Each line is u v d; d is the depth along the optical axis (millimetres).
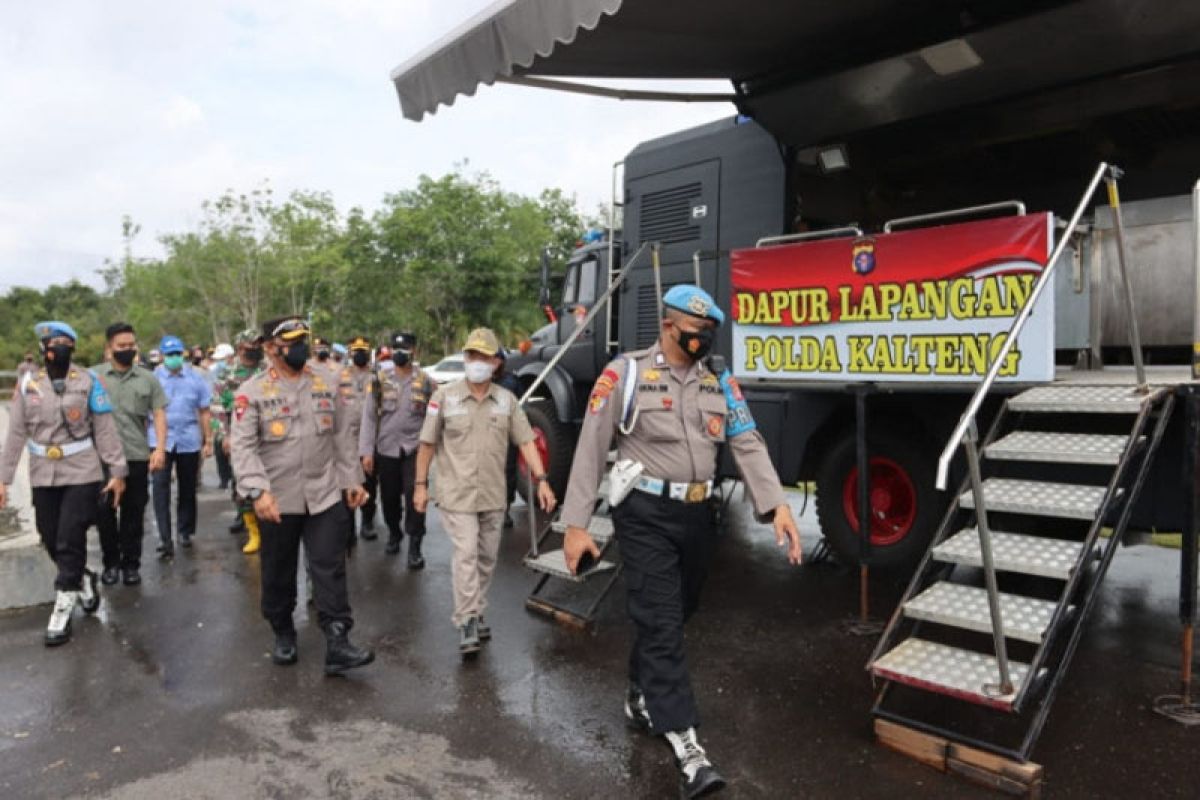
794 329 5113
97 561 6945
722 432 3268
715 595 5531
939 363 4477
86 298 67562
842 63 5555
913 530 5250
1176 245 5016
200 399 7312
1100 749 3346
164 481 6957
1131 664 4223
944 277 4438
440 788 3182
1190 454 3596
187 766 3387
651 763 3344
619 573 5598
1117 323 5191
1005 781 3051
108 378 6043
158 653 4699
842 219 6453
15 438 4941
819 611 5160
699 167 6781
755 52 5520
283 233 39156
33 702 4043
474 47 4734
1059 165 6098
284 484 4250
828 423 5684
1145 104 5281
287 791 3180
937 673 3311
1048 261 3670
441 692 4074
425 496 4734
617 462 3209
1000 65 5137
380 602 5551
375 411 6609
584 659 4469
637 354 3303
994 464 4668
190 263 40125
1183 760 3244
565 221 38562
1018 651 4391
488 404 4637
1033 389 4020
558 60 5562
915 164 6457
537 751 3459
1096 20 4695
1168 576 5891
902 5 4840
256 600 5672
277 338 4199
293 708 3922
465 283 34875
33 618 5391
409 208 36031
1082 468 4379
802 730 3590
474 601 4520
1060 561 3367
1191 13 4520
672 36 5168
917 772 3225
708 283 6676
